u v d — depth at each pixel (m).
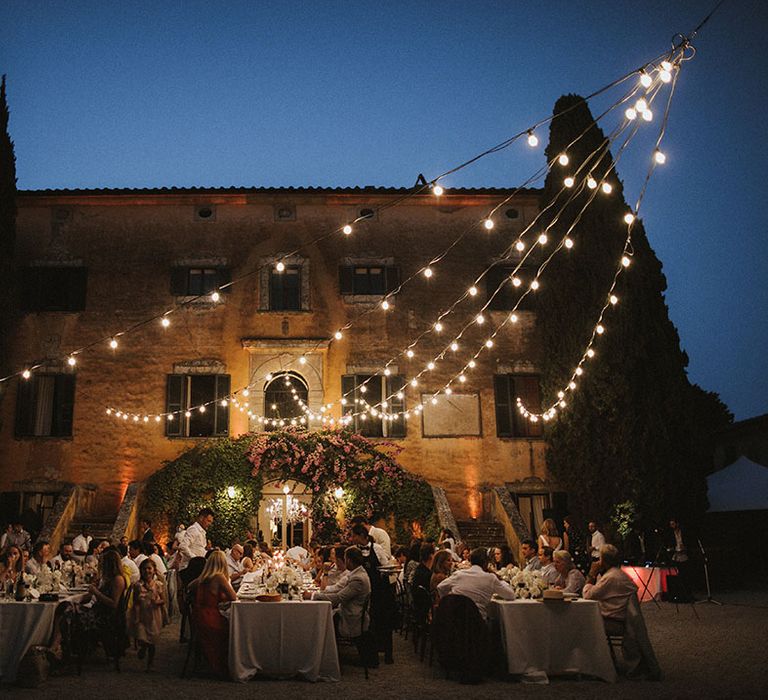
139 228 21.78
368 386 21.36
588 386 19.61
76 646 8.59
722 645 9.98
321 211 22.19
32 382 20.70
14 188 20.25
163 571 12.90
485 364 21.52
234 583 11.47
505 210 22.42
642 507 18.36
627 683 7.80
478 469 20.88
